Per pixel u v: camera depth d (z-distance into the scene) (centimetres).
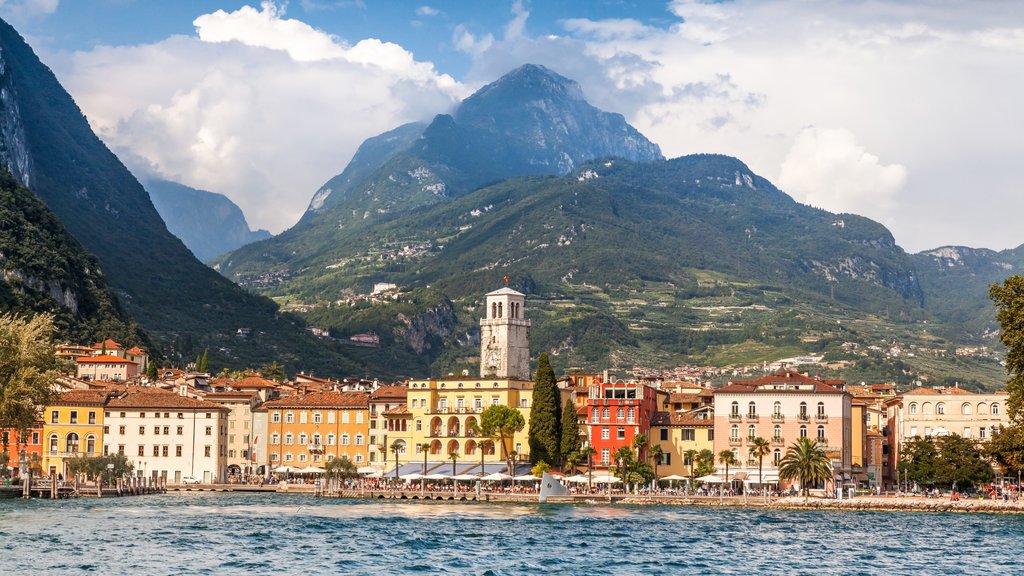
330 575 15162
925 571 16288
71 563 15612
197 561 16075
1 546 16962
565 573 15700
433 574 15388
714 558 17225
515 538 19312
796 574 15950
